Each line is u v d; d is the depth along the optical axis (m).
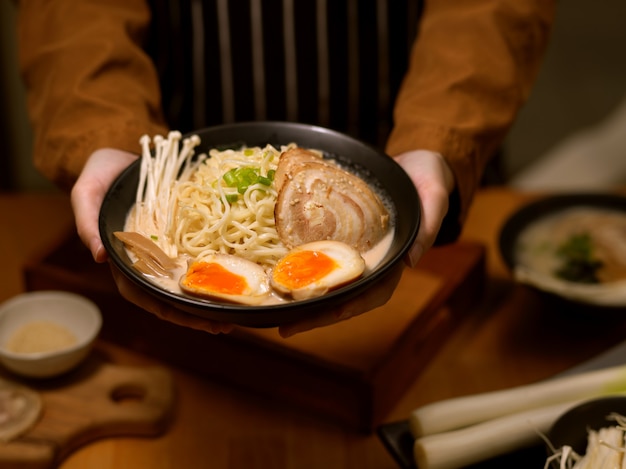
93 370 0.86
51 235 1.08
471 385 0.87
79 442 0.80
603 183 1.68
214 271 0.60
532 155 1.74
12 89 1.38
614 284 0.92
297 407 0.85
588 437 0.69
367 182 0.71
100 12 0.85
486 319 0.95
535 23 0.85
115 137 0.77
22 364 0.83
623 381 0.76
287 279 0.59
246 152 0.70
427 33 0.86
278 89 0.99
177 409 0.85
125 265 0.60
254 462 0.79
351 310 0.62
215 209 0.66
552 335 0.92
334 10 0.95
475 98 0.81
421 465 0.72
